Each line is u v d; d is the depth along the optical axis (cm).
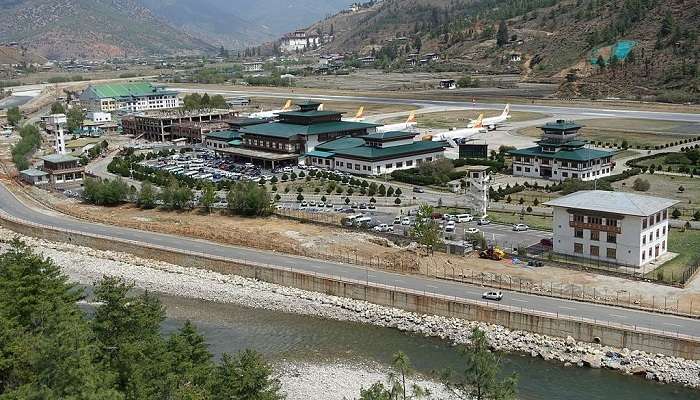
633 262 14112
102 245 17938
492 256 14975
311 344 11931
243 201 19625
